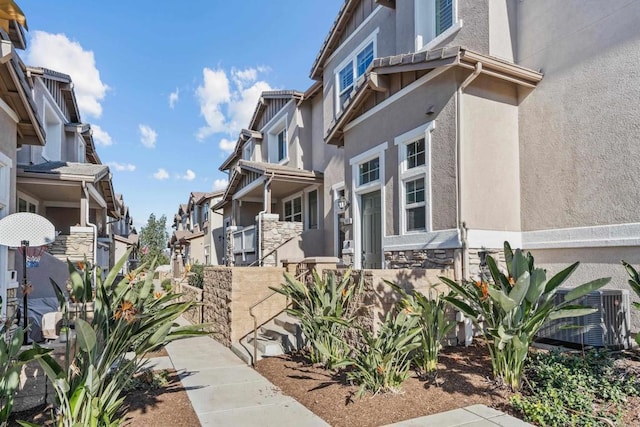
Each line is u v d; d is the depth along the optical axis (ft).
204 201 88.63
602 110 22.31
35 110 25.52
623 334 20.36
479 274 23.72
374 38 38.99
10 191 24.86
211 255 81.71
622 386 15.42
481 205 24.40
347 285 22.06
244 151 71.72
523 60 27.02
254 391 17.95
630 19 21.30
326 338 20.40
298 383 18.62
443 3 30.94
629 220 20.90
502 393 15.88
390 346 16.43
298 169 49.52
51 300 33.83
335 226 43.96
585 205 22.88
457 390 16.31
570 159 23.70
